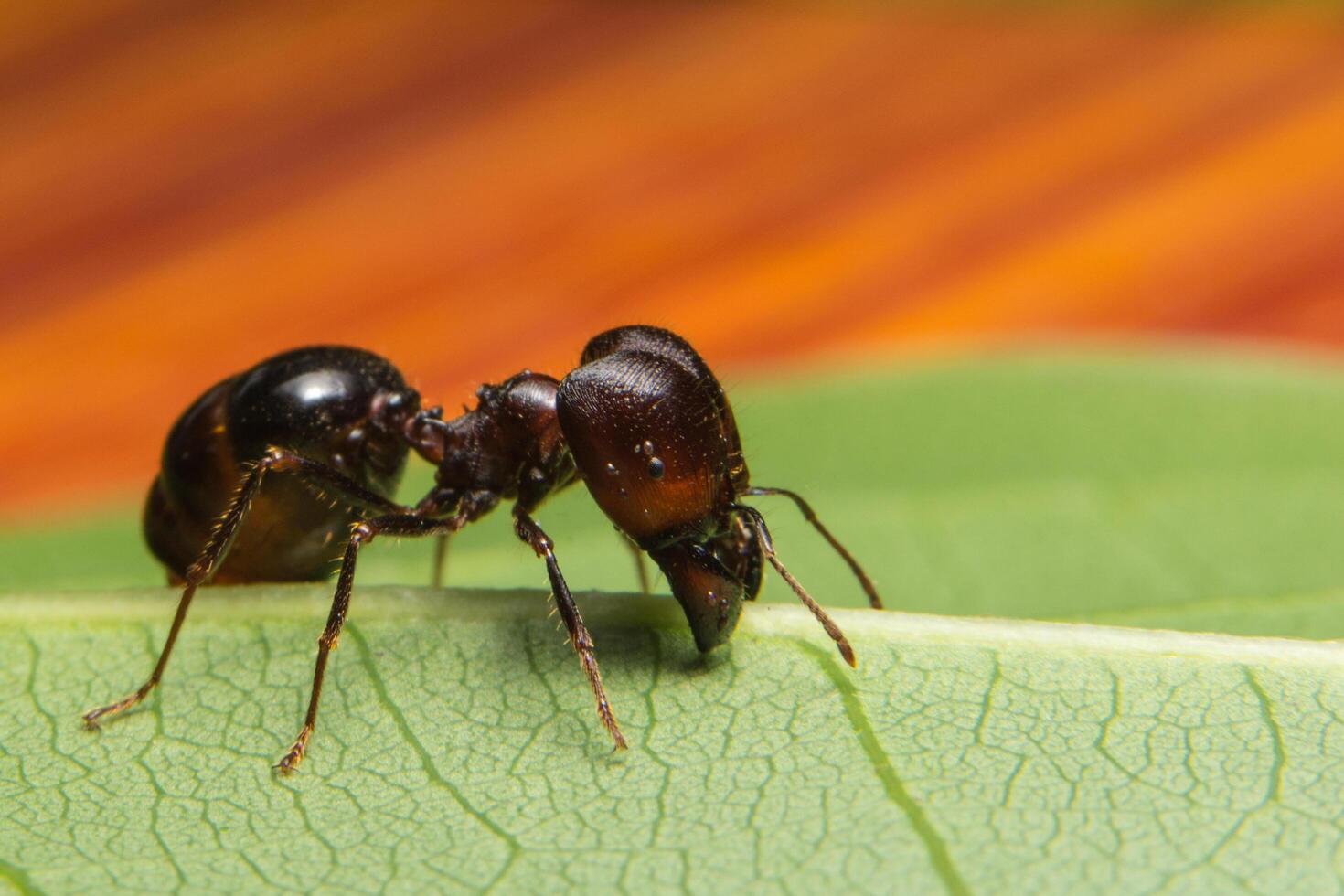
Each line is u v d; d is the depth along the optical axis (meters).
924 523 0.06
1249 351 0.06
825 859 0.05
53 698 0.05
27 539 0.06
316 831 0.05
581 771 0.05
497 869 0.05
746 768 0.05
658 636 0.05
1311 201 0.07
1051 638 0.05
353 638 0.05
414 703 0.05
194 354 0.07
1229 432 0.06
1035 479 0.06
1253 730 0.05
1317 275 0.07
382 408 0.05
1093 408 0.06
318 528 0.05
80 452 0.07
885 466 0.06
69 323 0.07
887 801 0.05
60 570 0.06
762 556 0.05
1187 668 0.05
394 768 0.05
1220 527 0.06
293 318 0.07
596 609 0.05
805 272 0.07
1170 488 0.06
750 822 0.05
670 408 0.05
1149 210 0.07
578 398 0.05
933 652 0.05
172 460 0.05
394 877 0.05
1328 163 0.07
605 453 0.05
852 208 0.07
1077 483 0.06
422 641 0.05
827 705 0.05
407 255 0.07
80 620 0.05
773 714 0.05
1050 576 0.05
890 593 0.05
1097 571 0.05
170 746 0.05
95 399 0.07
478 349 0.07
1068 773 0.05
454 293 0.07
